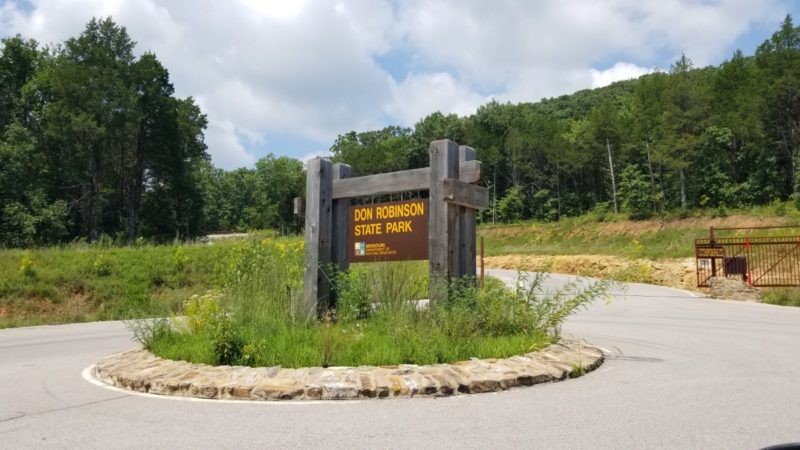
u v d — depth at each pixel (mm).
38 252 23219
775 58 51812
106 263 22234
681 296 20375
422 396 5664
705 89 54250
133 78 55250
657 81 60656
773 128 50938
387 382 5777
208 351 6906
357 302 8602
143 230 56000
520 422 4719
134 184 57531
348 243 9758
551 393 5781
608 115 68188
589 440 4215
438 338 7023
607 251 35719
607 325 12062
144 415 5199
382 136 110125
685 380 6398
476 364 6418
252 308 8508
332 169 9766
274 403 5527
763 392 5777
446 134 84625
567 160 70750
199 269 23062
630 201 51156
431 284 8219
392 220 9227
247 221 101938
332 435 4438
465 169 8633
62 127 48969
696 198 52250
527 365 6469
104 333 13242
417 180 8742
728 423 4645
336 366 6371
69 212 49781
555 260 34000
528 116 93312
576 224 49188
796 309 15688
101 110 50625
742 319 13148
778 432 4383
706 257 22125
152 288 21141
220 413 5195
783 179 50219
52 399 6043
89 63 53469
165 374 6441
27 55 55250
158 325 8750
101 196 54188
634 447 4043
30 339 12312
